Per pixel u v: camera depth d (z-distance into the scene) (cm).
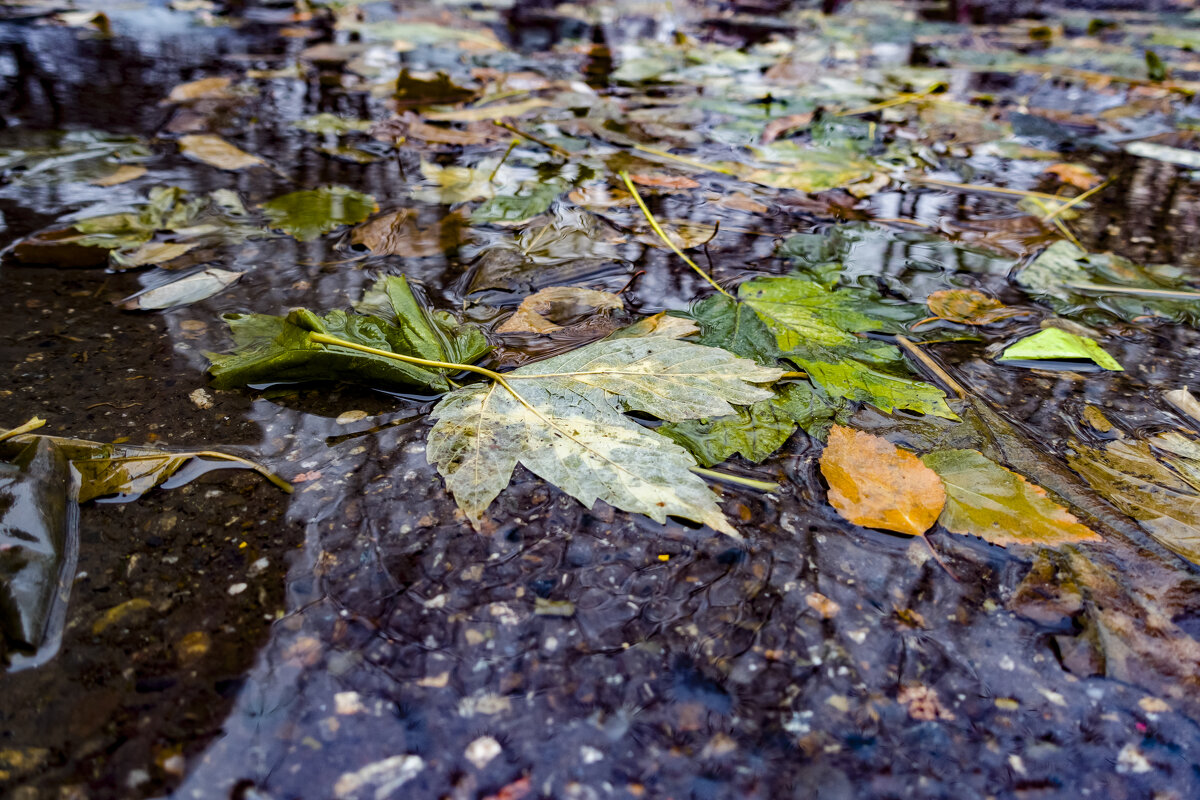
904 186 57
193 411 31
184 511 26
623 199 52
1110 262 45
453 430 29
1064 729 21
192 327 36
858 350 36
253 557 25
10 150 55
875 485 28
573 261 43
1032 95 83
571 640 23
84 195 49
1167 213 52
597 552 26
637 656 23
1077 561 25
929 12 139
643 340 34
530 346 35
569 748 21
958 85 87
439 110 70
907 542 26
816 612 24
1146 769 21
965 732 21
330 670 22
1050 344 36
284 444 29
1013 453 30
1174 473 29
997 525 26
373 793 20
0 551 24
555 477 27
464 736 21
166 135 60
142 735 20
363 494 27
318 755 20
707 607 24
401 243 45
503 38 103
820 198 54
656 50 100
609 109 72
